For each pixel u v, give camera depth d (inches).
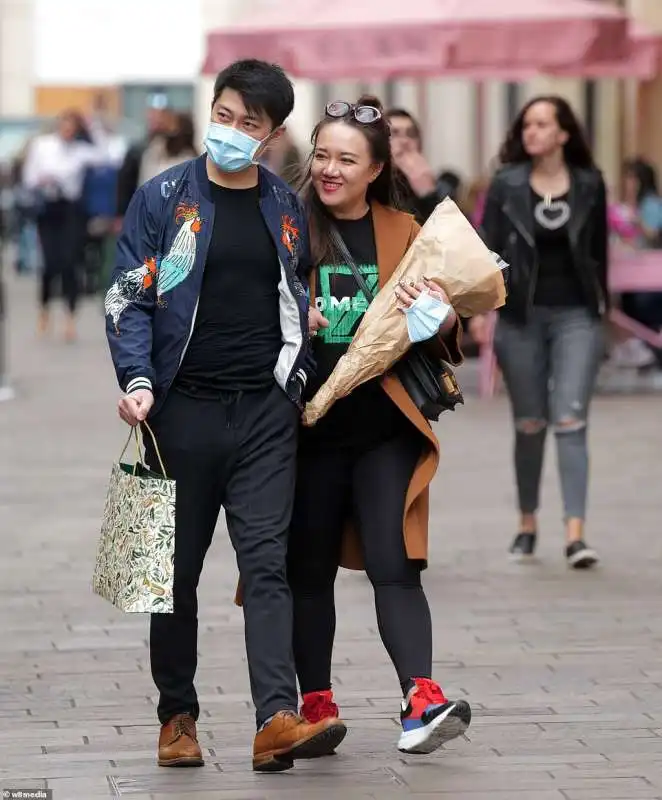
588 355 654.5
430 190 649.6
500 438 977.5
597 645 535.2
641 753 422.0
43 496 799.7
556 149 645.9
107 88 2733.8
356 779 399.9
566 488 657.6
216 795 386.3
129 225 398.3
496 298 410.3
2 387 1194.0
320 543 421.7
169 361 396.5
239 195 398.6
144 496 385.4
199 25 2600.9
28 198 1868.8
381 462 413.7
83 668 506.0
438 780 399.9
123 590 386.0
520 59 1098.7
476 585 621.9
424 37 1101.1
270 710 392.8
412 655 406.6
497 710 462.6
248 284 397.4
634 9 1647.4
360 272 413.4
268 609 398.3
